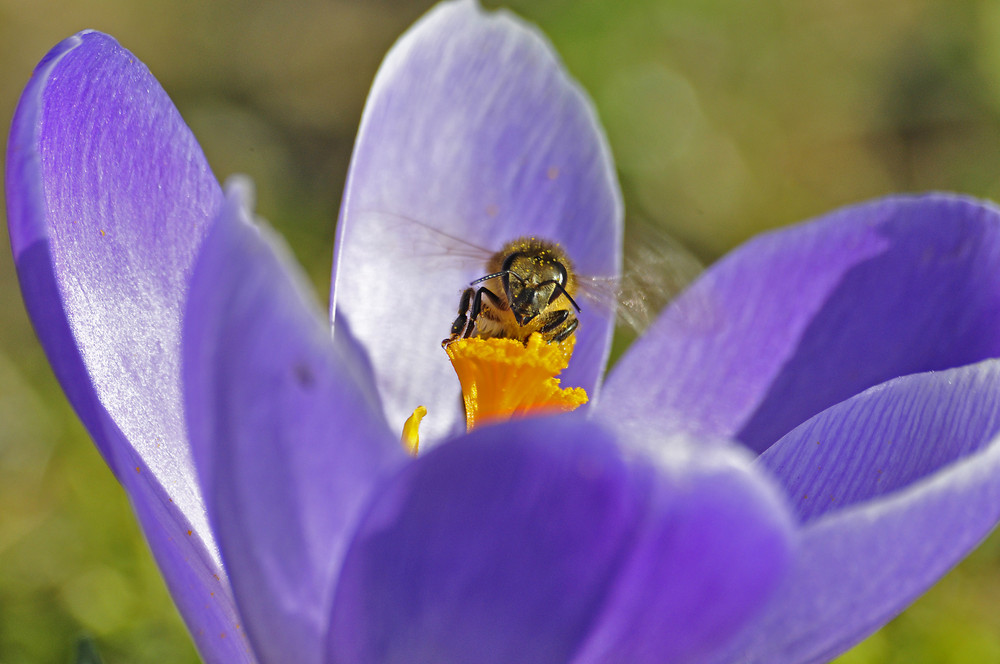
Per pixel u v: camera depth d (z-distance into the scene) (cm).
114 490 22
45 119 18
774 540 17
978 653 22
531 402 19
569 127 20
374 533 17
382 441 17
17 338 24
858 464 18
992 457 17
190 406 17
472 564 17
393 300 20
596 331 20
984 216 19
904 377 18
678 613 17
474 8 20
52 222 18
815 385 19
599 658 17
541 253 20
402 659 17
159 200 19
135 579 22
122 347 18
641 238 20
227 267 17
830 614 17
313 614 17
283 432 17
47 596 22
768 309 19
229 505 17
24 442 23
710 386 19
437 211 20
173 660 22
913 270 19
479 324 20
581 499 17
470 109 20
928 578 17
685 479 16
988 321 19
